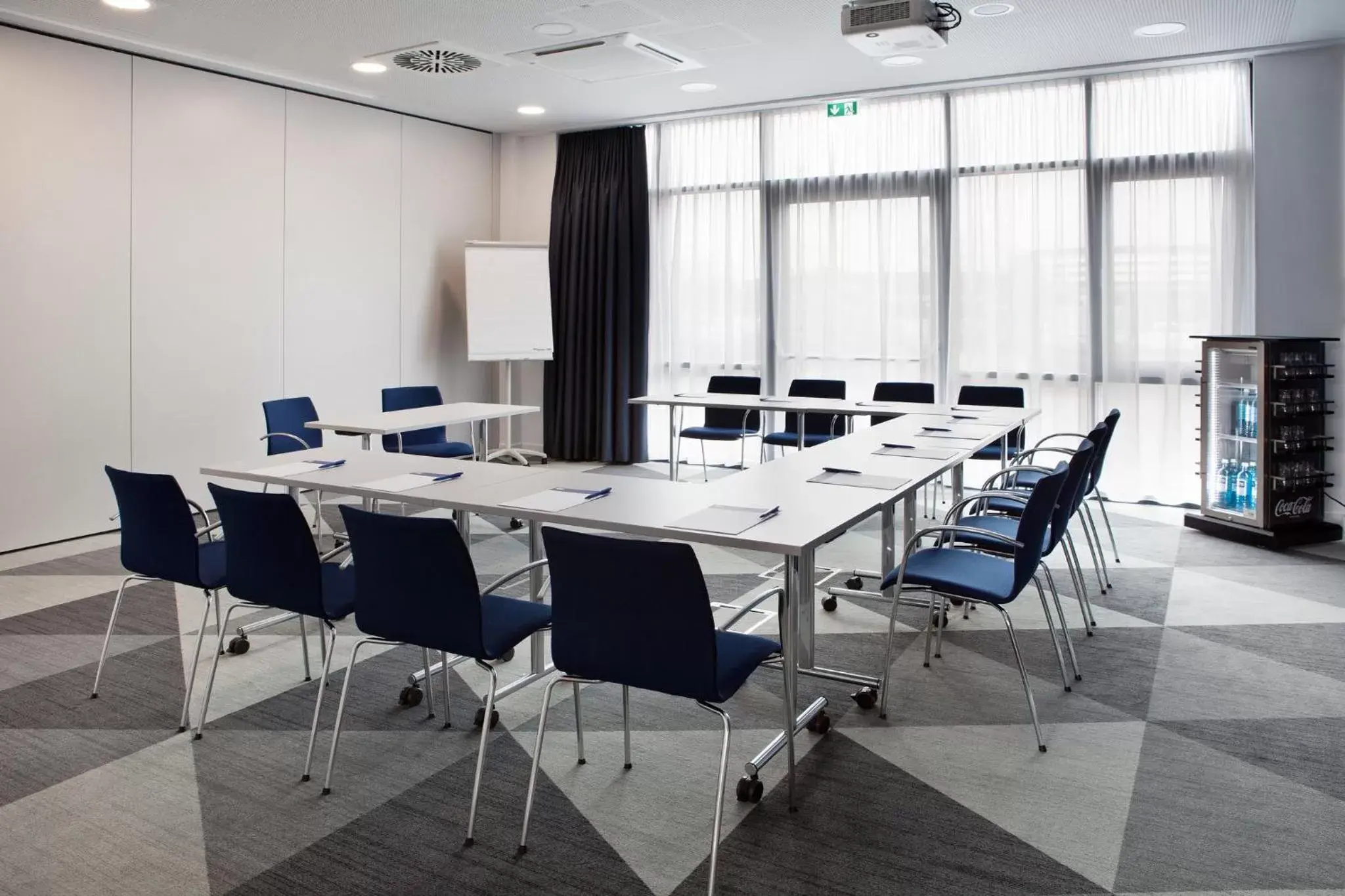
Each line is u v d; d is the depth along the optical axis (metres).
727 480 3.83
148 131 6.61
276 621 4.21
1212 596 5.00
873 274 8.15
